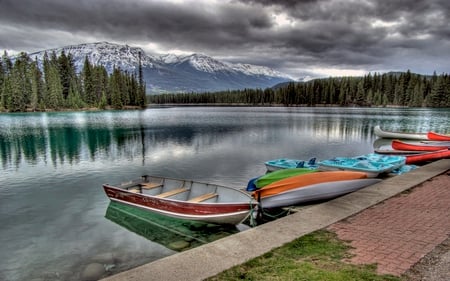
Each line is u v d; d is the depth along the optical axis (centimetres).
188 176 1512
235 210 802
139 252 714
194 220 852
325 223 521
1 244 770
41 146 2553
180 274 364
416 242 439
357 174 969
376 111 7775
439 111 7544
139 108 10706
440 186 767
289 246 432
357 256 396
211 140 2805
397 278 339
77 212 1008
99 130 3734
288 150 2267
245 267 375
